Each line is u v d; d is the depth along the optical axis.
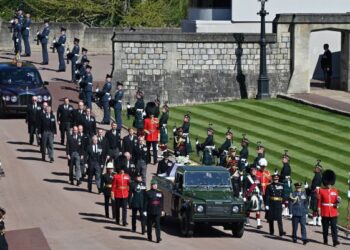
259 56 135.75
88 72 121.31
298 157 107.00
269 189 81.00
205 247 73.81
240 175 85.44
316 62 142.75
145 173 94.25
